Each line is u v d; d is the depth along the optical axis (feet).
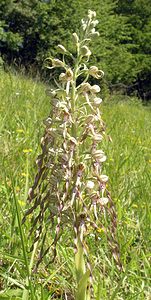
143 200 13.28
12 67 36.45
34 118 20.79
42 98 26.37
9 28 107.34
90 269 6.59
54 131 6.60
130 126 28.50
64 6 102.47
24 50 106.32
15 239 9.96
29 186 12.54
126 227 11.32
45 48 102.27
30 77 34.42
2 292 8.12
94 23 6.79
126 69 117.60
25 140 16.42
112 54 115.44
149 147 23.22
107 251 10.17
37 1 104.06
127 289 9.46
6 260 9.54
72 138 6.54
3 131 18.56
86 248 6.59
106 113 30.27
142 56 144.87
